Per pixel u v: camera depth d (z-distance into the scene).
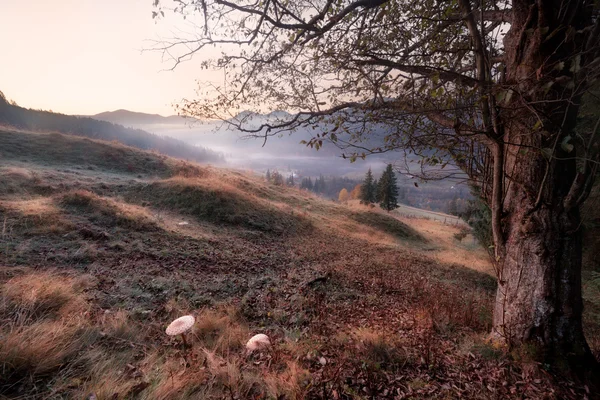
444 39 3.36
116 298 4.67
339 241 15.09
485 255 17.38
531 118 3.04
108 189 13.24
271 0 3.52
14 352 2.37
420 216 45.16
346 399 2.55
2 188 9.79
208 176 20.14
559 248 3.19
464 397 2.66
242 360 3.19
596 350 3.79
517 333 3.34
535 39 2.82
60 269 5.56
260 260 9.12
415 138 2.71
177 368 2.74
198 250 8.59
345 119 3.07
